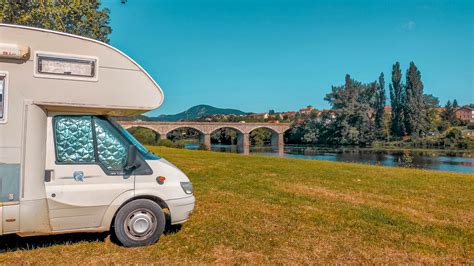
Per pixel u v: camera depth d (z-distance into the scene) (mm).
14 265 4270
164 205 5316
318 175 12891
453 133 75750
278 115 154375
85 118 4863
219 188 9672
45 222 4527
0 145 4305
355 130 79812
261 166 15484
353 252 5008
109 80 4832
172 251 4848
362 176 12906
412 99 82188
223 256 4723
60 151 4684
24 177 4395
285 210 7340
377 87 88500
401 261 4738
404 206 8031
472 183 11789
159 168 5180
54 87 4559
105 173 4840
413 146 72125
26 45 4434
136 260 4508
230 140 101875
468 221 6875
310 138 88062
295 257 4750
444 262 4754
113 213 4844
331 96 85125
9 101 4355
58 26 8273
